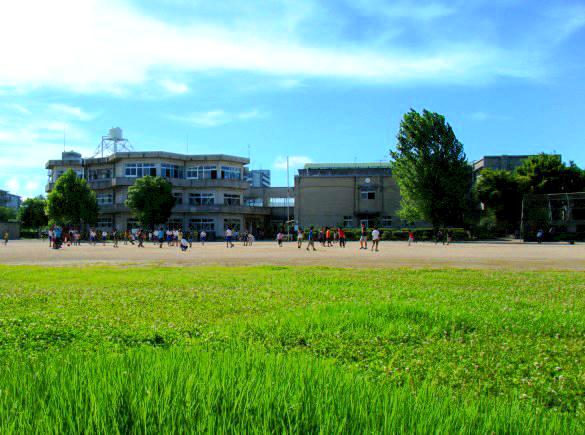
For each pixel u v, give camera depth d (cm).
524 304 902
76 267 1908
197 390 275
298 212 8144
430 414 259
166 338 597
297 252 3319
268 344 555
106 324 699
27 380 296
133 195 6975
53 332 629
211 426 234
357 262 2222
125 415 246
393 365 489
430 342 598
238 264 2106
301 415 251
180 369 313
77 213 7044
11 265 2038
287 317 713
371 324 680
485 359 522
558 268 1848
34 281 1364
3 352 508
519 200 6800
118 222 7825
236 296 1019
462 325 693
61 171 8562
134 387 279
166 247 4672
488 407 296
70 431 230
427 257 2634
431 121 6309
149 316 784
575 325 698
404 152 6397
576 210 5622
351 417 253
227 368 322
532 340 618
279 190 9100
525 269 1792
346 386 301
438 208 6253
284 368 335
